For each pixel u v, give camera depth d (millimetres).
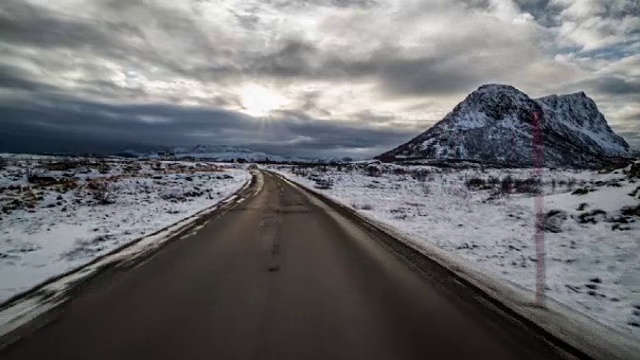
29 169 29547
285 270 7070
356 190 29516
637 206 11930
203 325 4605
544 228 11555
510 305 5328
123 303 5340
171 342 4172
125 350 4000
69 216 13273
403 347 4074
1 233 10359
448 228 12148
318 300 5480
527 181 30203
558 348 4062
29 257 7961
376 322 4719
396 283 6312
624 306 5316
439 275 6820
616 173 21656
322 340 4227
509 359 3844
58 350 4012
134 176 31781
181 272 6898
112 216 13656
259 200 20859
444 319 4816
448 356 3889
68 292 5805
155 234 10633
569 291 5977
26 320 4766
